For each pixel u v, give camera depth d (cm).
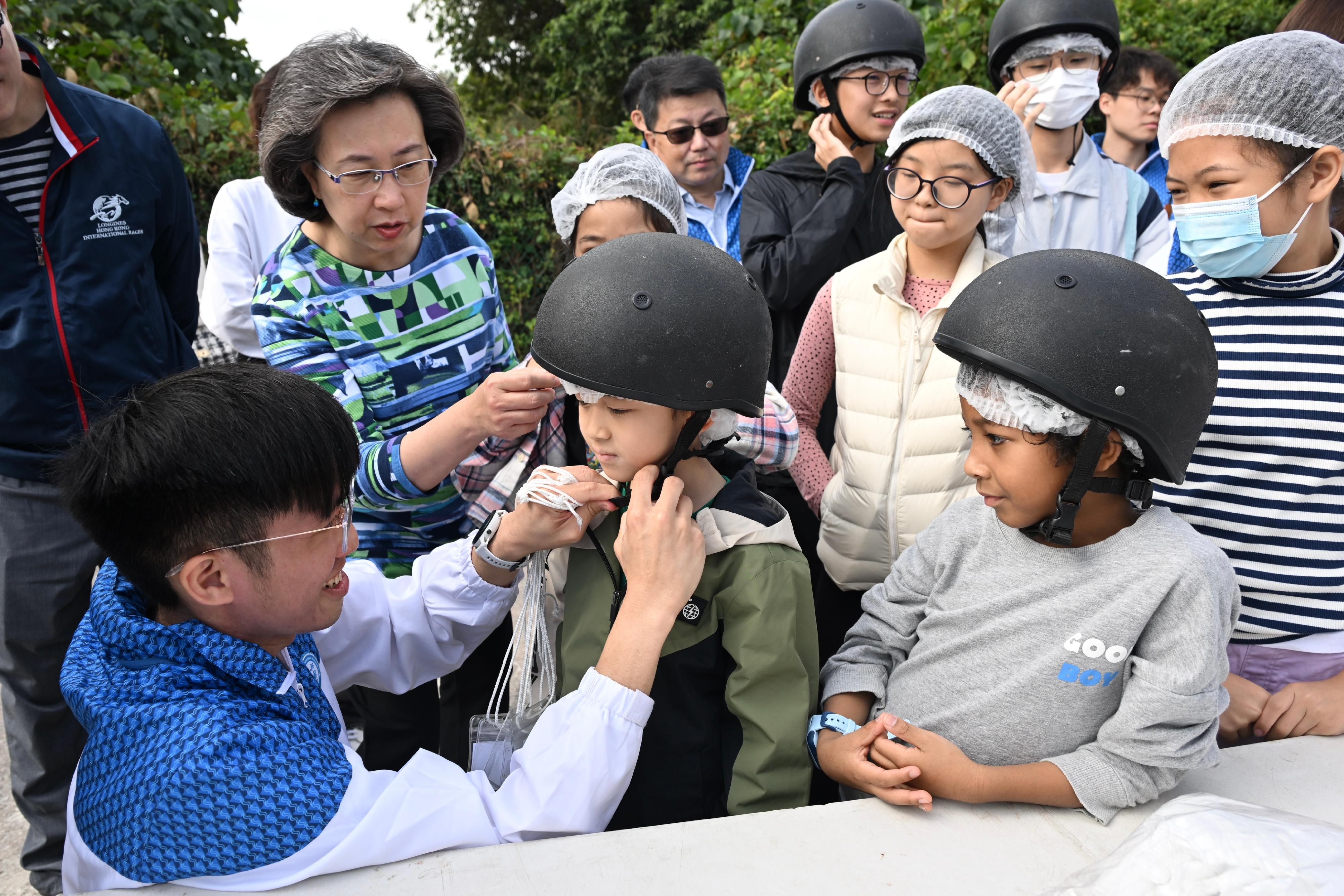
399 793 118
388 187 176
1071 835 122
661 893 110
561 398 184
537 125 815
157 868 105
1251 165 145
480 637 165
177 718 107
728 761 146
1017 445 121
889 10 270
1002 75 307
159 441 106
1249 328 154
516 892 110
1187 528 128
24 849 224
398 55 178
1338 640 153
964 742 137
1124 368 114
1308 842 94
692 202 321
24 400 213
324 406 115
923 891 111
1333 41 143
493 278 211
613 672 128
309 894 109
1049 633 131
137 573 113
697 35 1545
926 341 210
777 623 139
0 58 196
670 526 133
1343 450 147
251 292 289
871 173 286
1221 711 124
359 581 158
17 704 219
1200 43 638
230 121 522
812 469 233
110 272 220
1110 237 288
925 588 150
